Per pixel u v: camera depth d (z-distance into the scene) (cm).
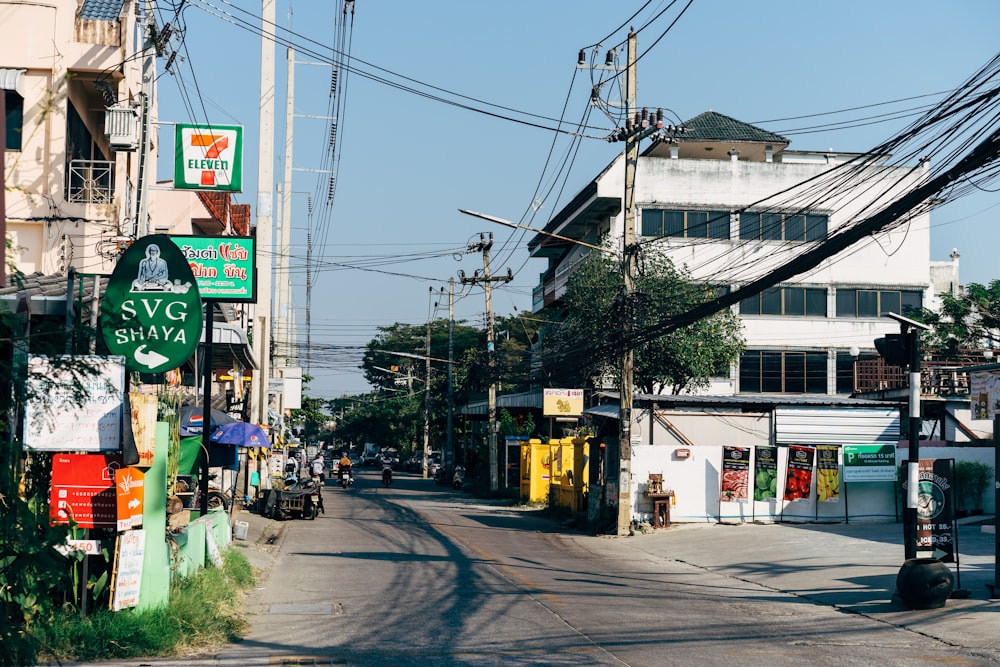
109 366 1020
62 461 1022
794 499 2716
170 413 1583
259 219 3133
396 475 7981
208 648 1042
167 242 1173
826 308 4959
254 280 1966
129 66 2222
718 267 4900
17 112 2152
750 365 4878
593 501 2944
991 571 1698
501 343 6344
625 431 2644
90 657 962
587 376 4094
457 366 6731
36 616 960
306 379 7562
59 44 2164
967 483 2617
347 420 10275
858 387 4138
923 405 3266
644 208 4888
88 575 1055
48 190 2142
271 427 4406
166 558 1102
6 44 2150
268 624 1215
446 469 5962
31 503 1011
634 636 1155
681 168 4912
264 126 3027
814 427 3069
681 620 1283
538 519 3344
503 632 1169
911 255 5000
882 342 1465
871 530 2453
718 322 4059
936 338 4228
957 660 1037
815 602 1483
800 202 4922
